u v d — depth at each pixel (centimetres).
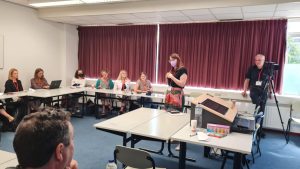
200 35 579
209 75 580
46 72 658
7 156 183
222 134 245
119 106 660
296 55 518
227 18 527
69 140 74
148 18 561
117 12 514
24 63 596
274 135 501
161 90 621
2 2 533
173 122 296
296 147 432
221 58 563
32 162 69
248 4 406
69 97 609
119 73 670
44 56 648
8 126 452
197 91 580
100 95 612
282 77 516
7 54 553
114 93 559
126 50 668
